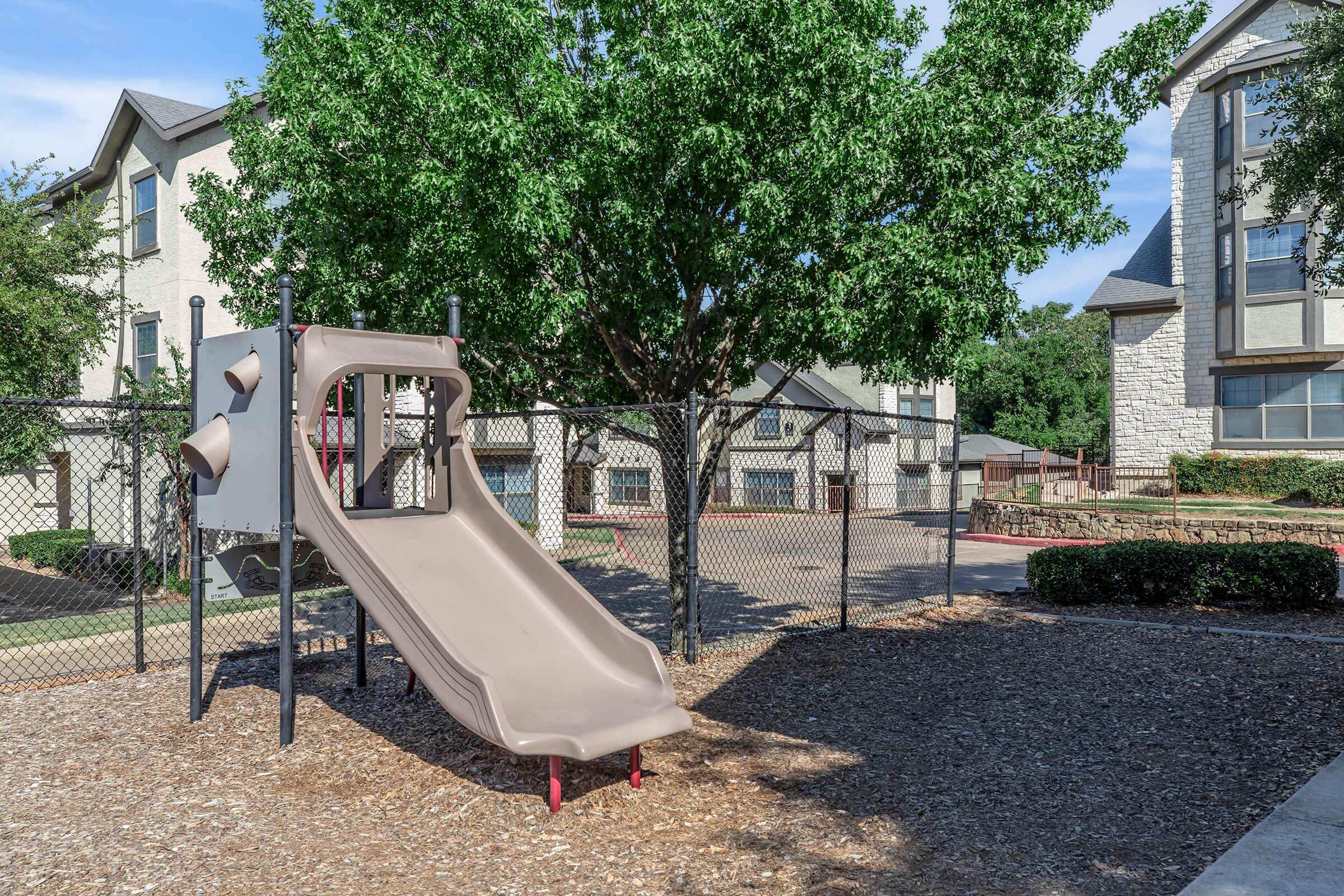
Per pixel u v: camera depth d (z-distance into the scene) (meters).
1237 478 22.41
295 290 8.66
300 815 4.80
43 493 23.64
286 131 7.59
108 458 20.30
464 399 6.66
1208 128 23.36
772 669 7.95
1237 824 4.50
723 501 36.34
